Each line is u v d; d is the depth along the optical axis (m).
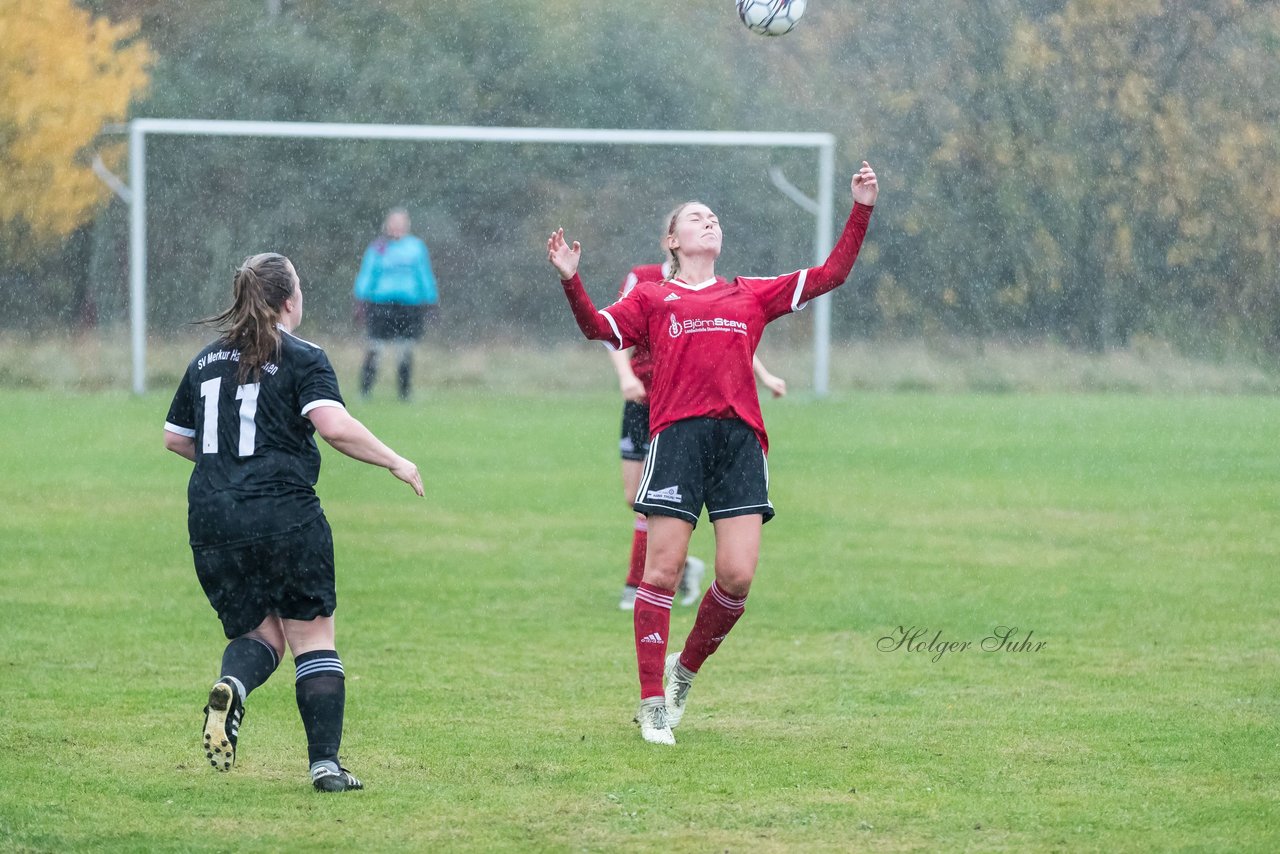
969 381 66.31
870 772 16.02
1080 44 71.44
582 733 17.64
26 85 66.44
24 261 65.31
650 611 17.55
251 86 74.44
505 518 34.81
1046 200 70.44
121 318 64.88
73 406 53.88
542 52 76.56
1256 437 49.34
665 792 15.25
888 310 70.00
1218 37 70.69
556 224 65.44
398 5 76.62
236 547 14.55
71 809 14.57
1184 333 68.81
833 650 22.44
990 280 70.06
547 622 24.34
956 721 18.25
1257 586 27.39
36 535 31.42
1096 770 16.09
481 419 52.75
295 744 17.12
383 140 64.75
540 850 13.48
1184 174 69.88
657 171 66.75
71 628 23.22
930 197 70.94
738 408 17.33
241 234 65.00
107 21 69.06
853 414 55.28
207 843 13.58
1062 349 69.31
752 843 13.69
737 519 17.31
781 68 75.69
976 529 33.56
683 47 76.25
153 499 36.00
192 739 17.17
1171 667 21.27
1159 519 34.88
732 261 68.00
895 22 74.19
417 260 57.56
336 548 30.95
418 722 18.12
